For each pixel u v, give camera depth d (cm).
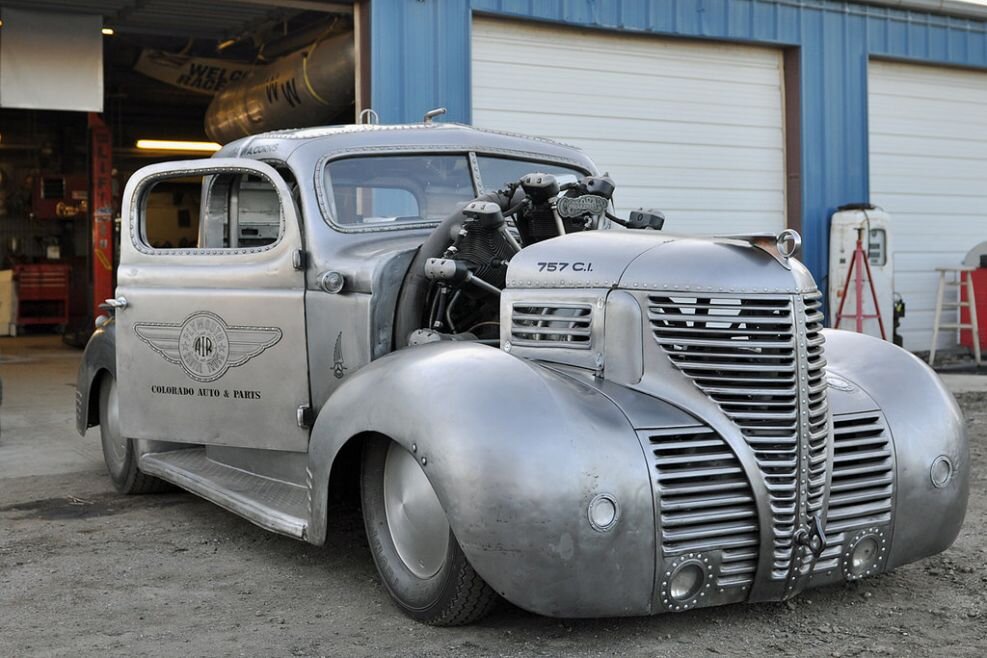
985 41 1263
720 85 1098
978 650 307
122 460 532
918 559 353
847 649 307
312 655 306
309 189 419
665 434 303
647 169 1057
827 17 1143
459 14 930
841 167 1157
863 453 334
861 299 1101
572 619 331
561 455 290
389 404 320
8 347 1518
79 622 339
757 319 316
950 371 1124
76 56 1057
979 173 1287
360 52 912
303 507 390
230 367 434
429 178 447
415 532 332
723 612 338
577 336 332
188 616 344
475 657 301
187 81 1388
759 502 306
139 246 474
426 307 399
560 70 1001
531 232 401
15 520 485
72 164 2000
